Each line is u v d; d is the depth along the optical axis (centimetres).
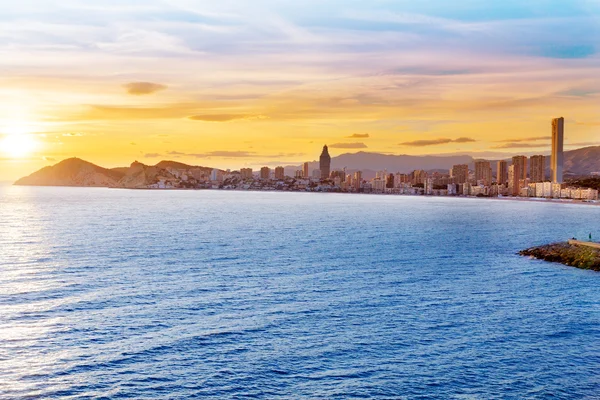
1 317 5847
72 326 5584
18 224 17488
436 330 5700
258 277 8219
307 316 6094
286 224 18400
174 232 15038
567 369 4744
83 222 18450
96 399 4078
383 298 7006
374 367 4703
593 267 9531
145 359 4775
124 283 7606
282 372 4569
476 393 4275
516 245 13150
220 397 4141
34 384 4297
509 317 6247
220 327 5631
